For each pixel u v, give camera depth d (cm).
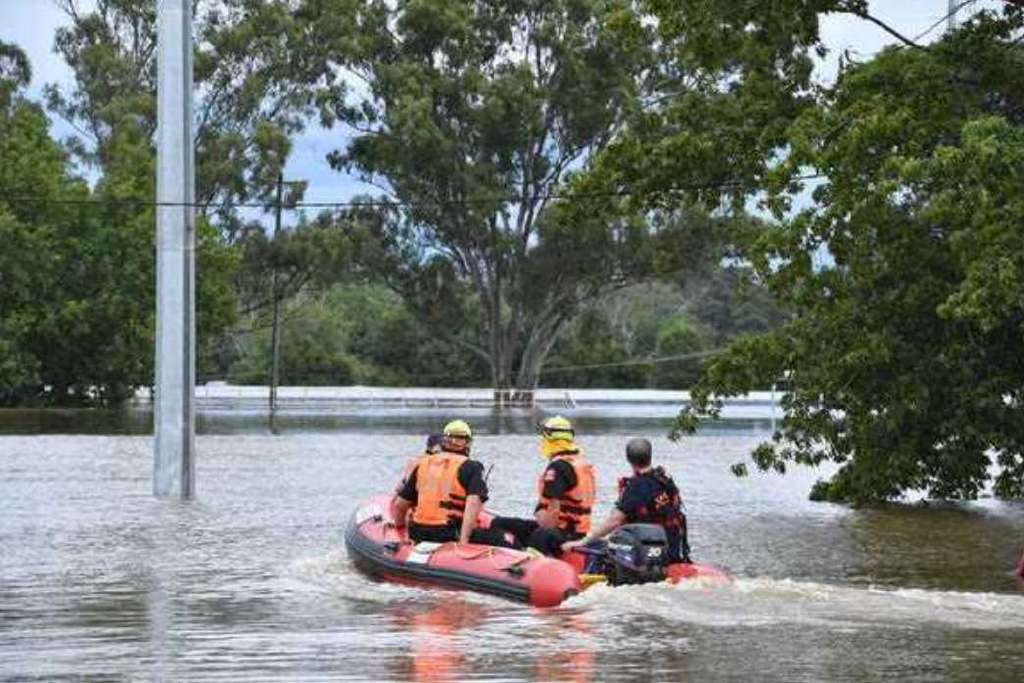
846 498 3656
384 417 8950
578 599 1980
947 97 3053
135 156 10000
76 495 3931
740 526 3334
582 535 2183
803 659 1639
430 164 10112
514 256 10450
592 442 6706
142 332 9719
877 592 2061
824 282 3372
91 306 9519
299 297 14050
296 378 12250
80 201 9169
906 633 1795
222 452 5775
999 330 3362
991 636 1780
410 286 10731
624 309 14500
